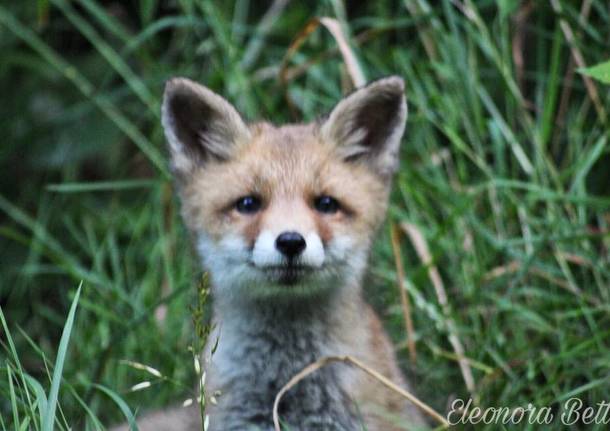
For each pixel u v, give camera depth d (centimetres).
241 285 897
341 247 898
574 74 1241
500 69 1184
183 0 1309
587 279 1101
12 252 1373
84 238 1362
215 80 1273
